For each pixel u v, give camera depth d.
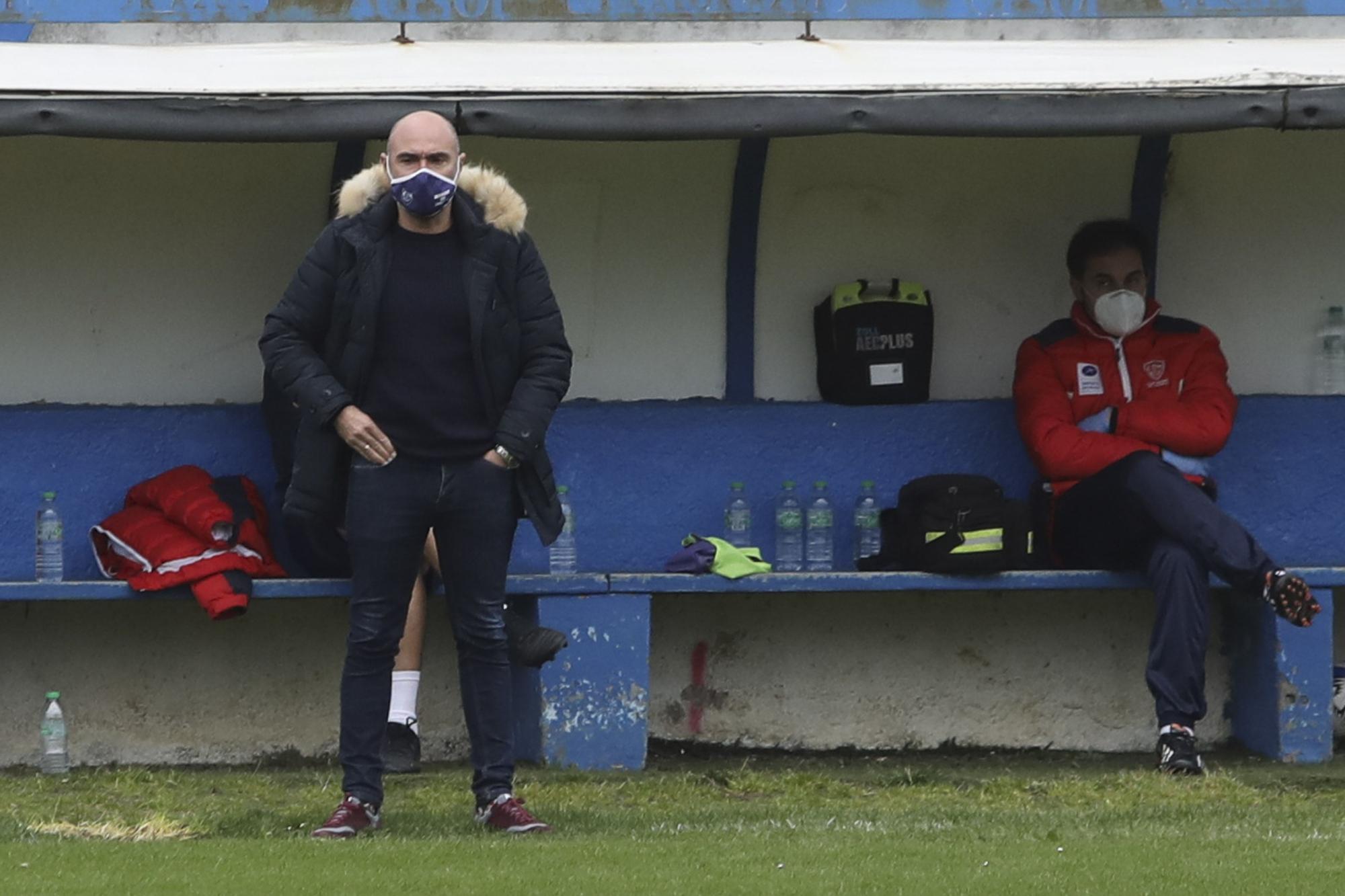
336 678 28.80
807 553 29.30
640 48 29.33
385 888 17.30
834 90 24.94
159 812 23.45
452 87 24.78
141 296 29.39
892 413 29.61
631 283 30.23
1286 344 31.00
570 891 17.17
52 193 29.09
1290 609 25.98
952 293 30.62
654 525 29.14
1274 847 19.92
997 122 25.02
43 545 28.05
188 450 28.58
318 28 30.34
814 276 30.41
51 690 28.36
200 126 24.44
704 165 29.97
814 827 21.81
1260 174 30.78
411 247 21.28
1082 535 27.86
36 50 28.50
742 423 29.34
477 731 21.78
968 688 29.81
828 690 29.66
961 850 19.72
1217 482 29.78
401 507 21.23
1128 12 30.47
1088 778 26.88
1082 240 29.16
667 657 29.47
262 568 27.19
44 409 28.47
